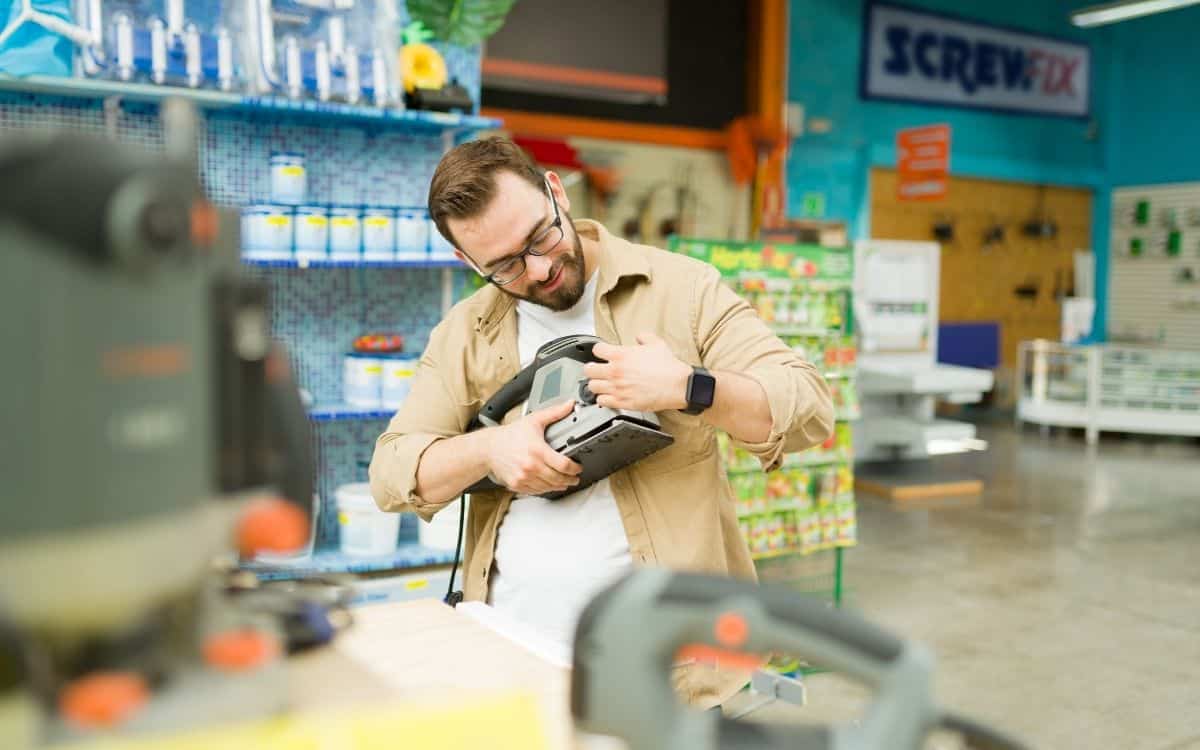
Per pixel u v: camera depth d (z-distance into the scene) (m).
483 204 1.57
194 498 0.61
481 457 1.65
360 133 3.69
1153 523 6.34
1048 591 4.93
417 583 3.45
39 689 0.59
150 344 0.57
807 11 10.07
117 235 0.54
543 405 1.67
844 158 10.41
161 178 0.57
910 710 0.68
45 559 0.55
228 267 0.67
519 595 1.74
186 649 0.67
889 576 5.16
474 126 3.62
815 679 3.78
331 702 0.93
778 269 3.81
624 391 1.50
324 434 3.69
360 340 3.60
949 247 11.36
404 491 1.74
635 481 1.70
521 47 8.77
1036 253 12.13
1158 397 9.16
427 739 0.71
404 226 3.43
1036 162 11.90
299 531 0.73
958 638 4.27
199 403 0.62
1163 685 3.79
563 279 1.67
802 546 3.88
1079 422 9.47
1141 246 12.38
